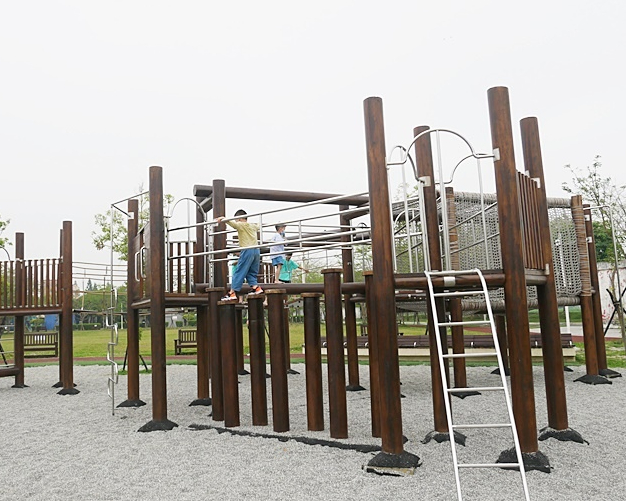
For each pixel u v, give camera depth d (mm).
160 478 4711
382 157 4828
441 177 5383
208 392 8609
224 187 9055
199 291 8531
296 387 9969
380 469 4559
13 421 7730
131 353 8688
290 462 5004
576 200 9789
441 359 4324
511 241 4715
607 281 23594
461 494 3812
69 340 10570
